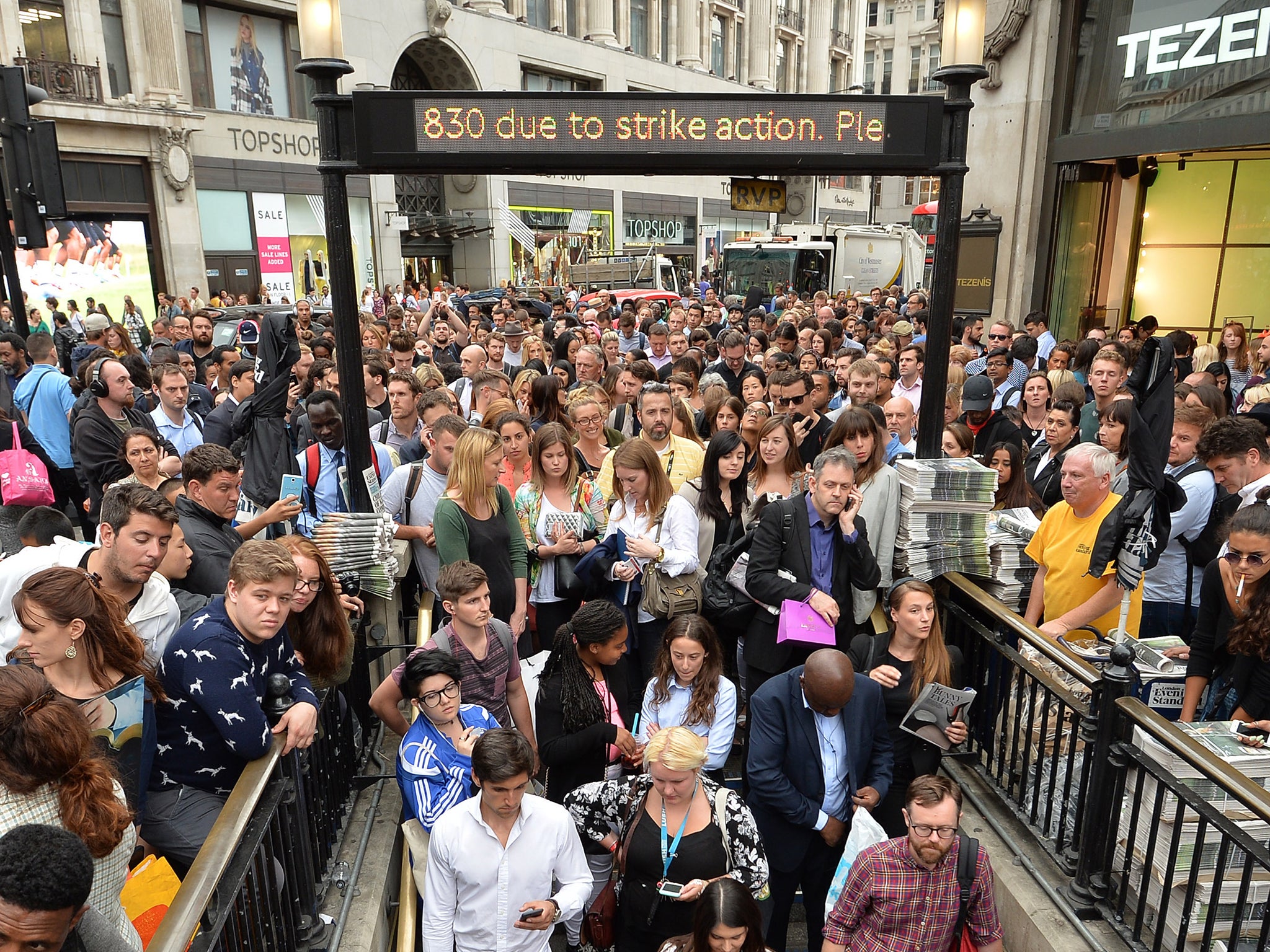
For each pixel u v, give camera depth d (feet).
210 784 9.20
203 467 12.12
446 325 38.65
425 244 105.29
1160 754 9.51
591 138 12.53
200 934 6.94
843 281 80.43
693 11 132.77
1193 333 42.57
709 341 34.99
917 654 12.26
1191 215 41.24
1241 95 29.91
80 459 19.94
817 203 158.10
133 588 10.00
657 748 9.88
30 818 6.55
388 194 91.97
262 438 17.30
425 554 15.56
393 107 12.25
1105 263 42.52
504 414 16.39
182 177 72.18
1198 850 8.82
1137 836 10.05
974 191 40.32
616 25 122.21
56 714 6.60
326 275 88.02
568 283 108.37
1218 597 10.87
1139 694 11.99
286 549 9.42
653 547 14.03
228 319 43.37
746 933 8.40
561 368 24.27
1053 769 11.23
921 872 9.55
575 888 10.13
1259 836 9.34
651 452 14.40
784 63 165.37
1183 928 9.04
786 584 13.04
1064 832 10.98
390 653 14.61
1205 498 13.83
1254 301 40.60
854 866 9.87
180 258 73.10
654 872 10.27
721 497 15.62
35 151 20.94
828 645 12.65
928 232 88.02
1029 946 10.48
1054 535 13.61
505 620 14.11
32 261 62.18
